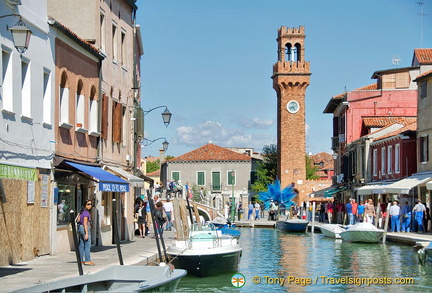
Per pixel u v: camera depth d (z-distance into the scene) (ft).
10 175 62.54
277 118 304.09
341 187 220.02
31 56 69.87
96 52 90.63
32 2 70.03
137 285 45.70
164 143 142.61
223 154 333.01
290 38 299.17
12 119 64.80
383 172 174.81
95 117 92.73
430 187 120.37
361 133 212.84
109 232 96.73
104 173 82.58
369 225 124.36
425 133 143.74
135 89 118.62
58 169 76.59
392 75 211.41
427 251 85.20
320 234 164.35
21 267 63.46
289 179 293.43
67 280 45.47
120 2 108.06
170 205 138.62
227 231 112.06
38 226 72.08
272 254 107.65
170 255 76.38
